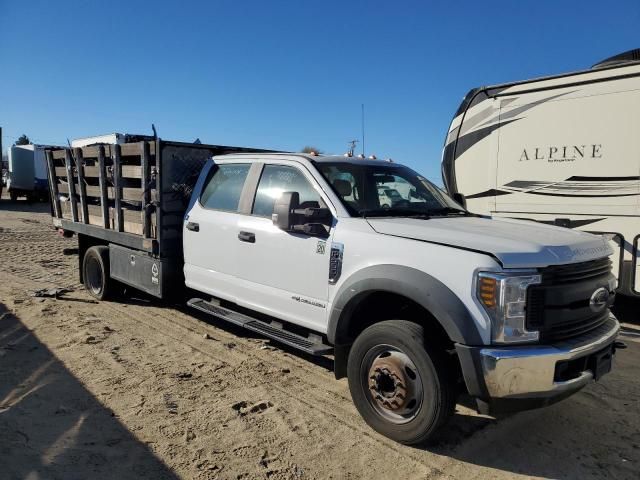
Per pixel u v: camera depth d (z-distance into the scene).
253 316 5.36
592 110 6.62
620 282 6.48
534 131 7.18
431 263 3.62
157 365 5.12
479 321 3.36
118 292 7.62
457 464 3.53
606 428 4.06
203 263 5.72
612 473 3.47
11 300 7.41
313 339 4.62
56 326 6.25
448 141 8.25
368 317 4.29
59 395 4.38
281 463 3.48
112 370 4.95
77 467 3.35
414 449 3.70
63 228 8.60
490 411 3.42
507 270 3.36
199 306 5.72
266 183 5.19
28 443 3.60
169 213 6.18
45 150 8.91
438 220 4.38
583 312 3.68
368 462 3.52
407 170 5.58
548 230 4.14
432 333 3.67
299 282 4.59
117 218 6.98
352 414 4.19
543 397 3.35
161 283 6.20
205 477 3.30
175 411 4.16
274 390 4.62
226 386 4.68
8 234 15.85
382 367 3.77
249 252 5.09
